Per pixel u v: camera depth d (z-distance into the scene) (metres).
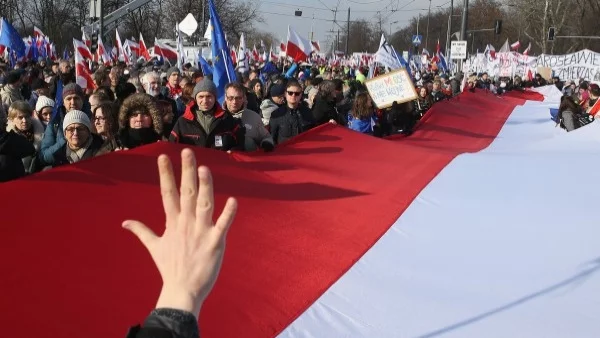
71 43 48.81
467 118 16.45
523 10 58.03
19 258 3.57
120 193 4.61
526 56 37.59
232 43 52.38
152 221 4.45
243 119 7.09
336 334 3.74
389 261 4.94
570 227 5.88
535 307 4.18
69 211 4.15
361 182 6.94
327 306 4.08
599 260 5.00
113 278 3.67
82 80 11.40
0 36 18.11
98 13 21.19
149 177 4.93
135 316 3.44
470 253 5.19
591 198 6.92
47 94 10.34
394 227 5.77
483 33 71.69
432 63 34.34
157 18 49.44
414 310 4.09
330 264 4.75
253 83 11.89
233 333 3.58
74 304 3.38
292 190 6.19
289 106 8.46
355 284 4.45
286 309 3.96
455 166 8.30
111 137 6.14
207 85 6.40
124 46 24.89
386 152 8.34
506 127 16.34
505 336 3.76
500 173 8.12
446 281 4.60
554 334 3.79
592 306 4.18
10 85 10.46
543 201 6.73
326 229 5.40
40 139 6.73
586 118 14.14
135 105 6.08
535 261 5.02
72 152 6.01
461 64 36.28
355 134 8.70
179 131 6.49
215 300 3.81
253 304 3.91
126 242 4.06
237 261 4.38
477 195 6.99
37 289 3.40
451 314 4.04
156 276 3.79
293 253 4.77
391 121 12.30
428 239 5.52
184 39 36.06
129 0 44.84
